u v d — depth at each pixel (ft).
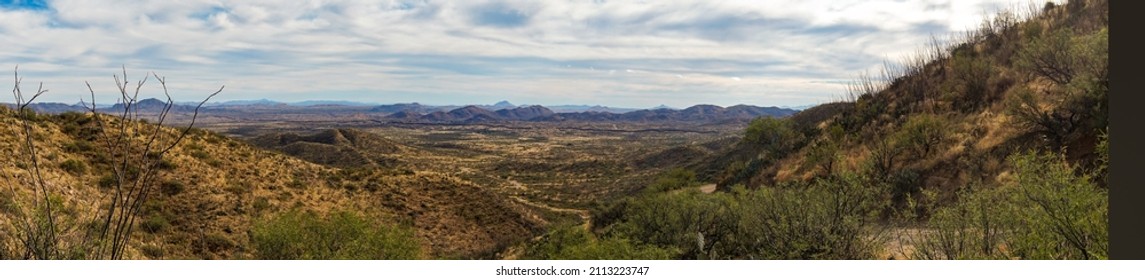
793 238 25.07
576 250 36.45
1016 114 43.14
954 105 60.64
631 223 42.91
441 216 116.78
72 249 11.91
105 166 78.74
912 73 83.56
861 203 25.38
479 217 120.98
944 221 20.66
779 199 26.89
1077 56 40.75
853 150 63.77
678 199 42.45
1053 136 39.06
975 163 42.14
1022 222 18.84
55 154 74.28
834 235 23.70
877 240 24.40
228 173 98.84
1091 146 33.53
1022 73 52.70
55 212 12.19
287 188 105.50
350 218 47.55
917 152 50.03
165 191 80.38
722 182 92.12
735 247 32.86
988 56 66.08
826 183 27.17
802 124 102.99
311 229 46.98
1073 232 16.49
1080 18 56.95
